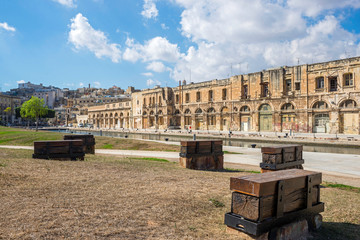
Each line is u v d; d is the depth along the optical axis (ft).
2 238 15.07
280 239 16.11
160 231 17.54
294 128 177.06
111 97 515.50
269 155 38.14
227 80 218.38
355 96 150.00
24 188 25.32
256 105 197.57
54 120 550.77
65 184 28.02
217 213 22.30
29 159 43.80
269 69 190.60
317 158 73.67
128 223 18.48
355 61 150.10
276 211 16.33
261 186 15.51
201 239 16.52
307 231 18.35
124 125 338.34
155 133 215.10
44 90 644.27
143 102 302.04
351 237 18.72
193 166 48.88
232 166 58.44
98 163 45.27
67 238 15.64
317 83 168.14
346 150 108.27
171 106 271.28
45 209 20.17
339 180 44.68
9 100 467.52
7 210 19.51
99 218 19.04
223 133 186.60
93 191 25.99
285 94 181.88
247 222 15.96
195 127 246.27
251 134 164.86
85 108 460.14
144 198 24.62
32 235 15.71
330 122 159.53
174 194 26.73
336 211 25.02
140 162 52.34
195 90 246.68
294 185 17.54
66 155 48.47
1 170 30.91
